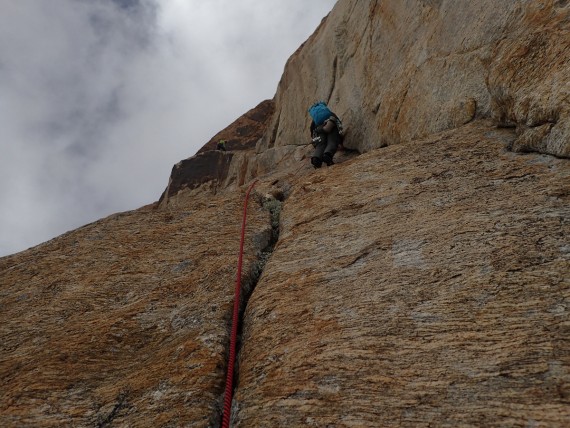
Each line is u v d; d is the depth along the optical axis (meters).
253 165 20.06
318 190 7.05
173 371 3.72
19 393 3.69
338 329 3.56
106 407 3.48
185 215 8.21
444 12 8.09
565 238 3.62
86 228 8.05
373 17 11.17
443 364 2.90
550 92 4.96
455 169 5.76
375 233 4.99
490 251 3.82
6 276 6.57
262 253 6.23
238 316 4.57
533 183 4.66
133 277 5.94
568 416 2.28
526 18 6.09
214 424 3.17
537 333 2.85
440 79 7.72
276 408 2.98
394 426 2.58
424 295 3.62
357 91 11.39
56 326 4.94
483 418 2.45
